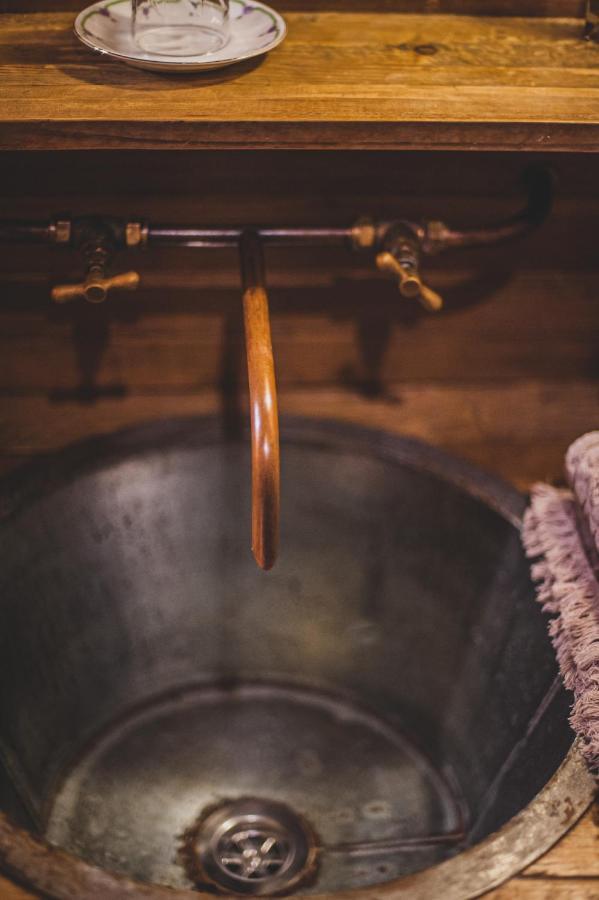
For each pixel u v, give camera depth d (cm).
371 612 135
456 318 138
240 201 123
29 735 117
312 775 127
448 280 134
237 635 139
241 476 132
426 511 126
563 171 123
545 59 111
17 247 124
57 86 99
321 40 113
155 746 130
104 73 102
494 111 98
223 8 105
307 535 135
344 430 130
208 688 138
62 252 125
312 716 136
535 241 131
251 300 96
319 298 134
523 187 125
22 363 135
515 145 98
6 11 116
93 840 116
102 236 106
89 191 120
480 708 120
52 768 122
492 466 143
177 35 105
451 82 104
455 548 124
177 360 137
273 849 118
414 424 142
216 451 130
